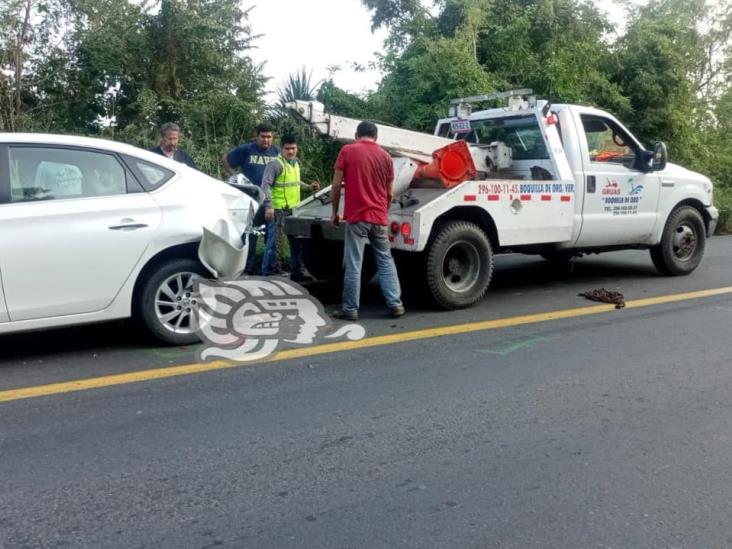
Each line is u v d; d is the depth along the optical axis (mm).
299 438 3990
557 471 3648
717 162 18469
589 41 16281
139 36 10859
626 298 7684
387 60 14414
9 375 5004
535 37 15625
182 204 5629
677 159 17297
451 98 13391
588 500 3363
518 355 5555
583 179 7742
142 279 5566
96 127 10859
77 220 5188
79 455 3748
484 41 15305
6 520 3121
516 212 7211
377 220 6422
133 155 5586
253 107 11250
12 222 4969
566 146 7730
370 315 6820
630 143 8352
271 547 2947
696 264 9180
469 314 6887
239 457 3748
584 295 7789
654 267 9773
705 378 5078
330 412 4367
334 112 13414
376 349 5660
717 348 5809
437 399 4602
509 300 7562
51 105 10391
